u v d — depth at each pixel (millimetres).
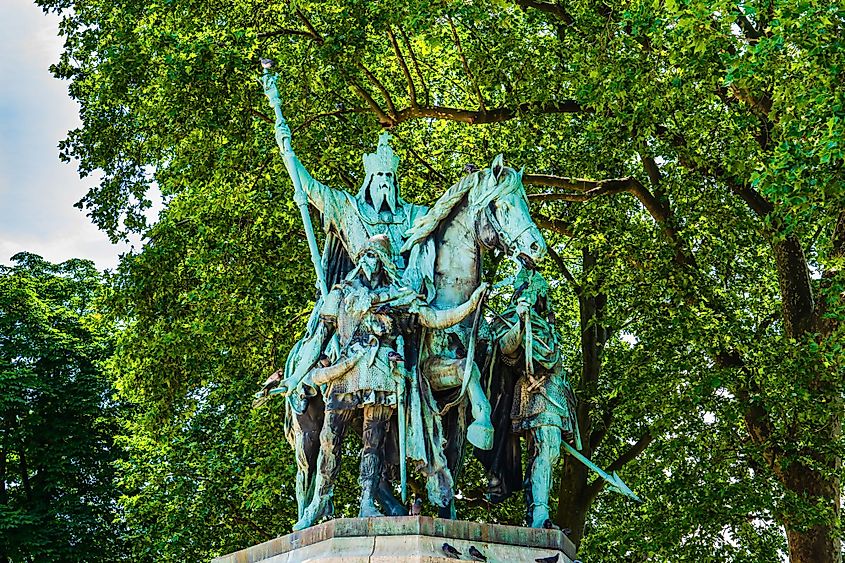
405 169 18625
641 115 15391
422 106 17500
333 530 7941
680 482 16562
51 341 29625
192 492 21359
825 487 16172
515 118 17531
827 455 15836
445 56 19375
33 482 29203
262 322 17375
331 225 9672
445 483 8805
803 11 12242
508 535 8258
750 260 19031
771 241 16281
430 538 7844
